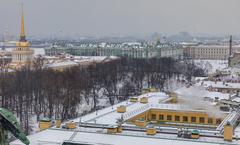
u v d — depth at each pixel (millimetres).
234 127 140875
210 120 165250
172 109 169750
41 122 131625
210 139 116875
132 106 174875
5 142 24406
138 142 112562
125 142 112625
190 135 118000
